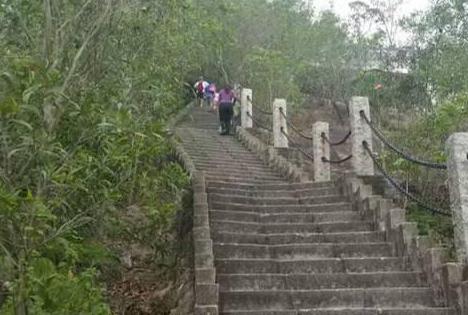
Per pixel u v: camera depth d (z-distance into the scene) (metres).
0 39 5.29
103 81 5.93
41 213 3.37
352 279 6.62
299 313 5.92
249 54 19.20
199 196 7.78
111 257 5.58
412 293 6.28
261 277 6.56
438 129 8.88
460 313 5.82
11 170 3.79
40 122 3.87
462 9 13.57
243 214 8.40
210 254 6.33
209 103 20.16
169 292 7.00
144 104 6.58
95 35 5.78
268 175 12.28
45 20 5.30
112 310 6.50
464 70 11.76
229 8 15.77
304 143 16.58
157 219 6.78
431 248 6.57
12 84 3.82
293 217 8.45
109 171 4.43
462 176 5.82
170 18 7.28
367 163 9.00
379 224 7.80
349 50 19.19
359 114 9.13
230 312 5.90
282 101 13.95
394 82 14.17
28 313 3.49
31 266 3.47
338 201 9.04
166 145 6.63
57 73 4.04
